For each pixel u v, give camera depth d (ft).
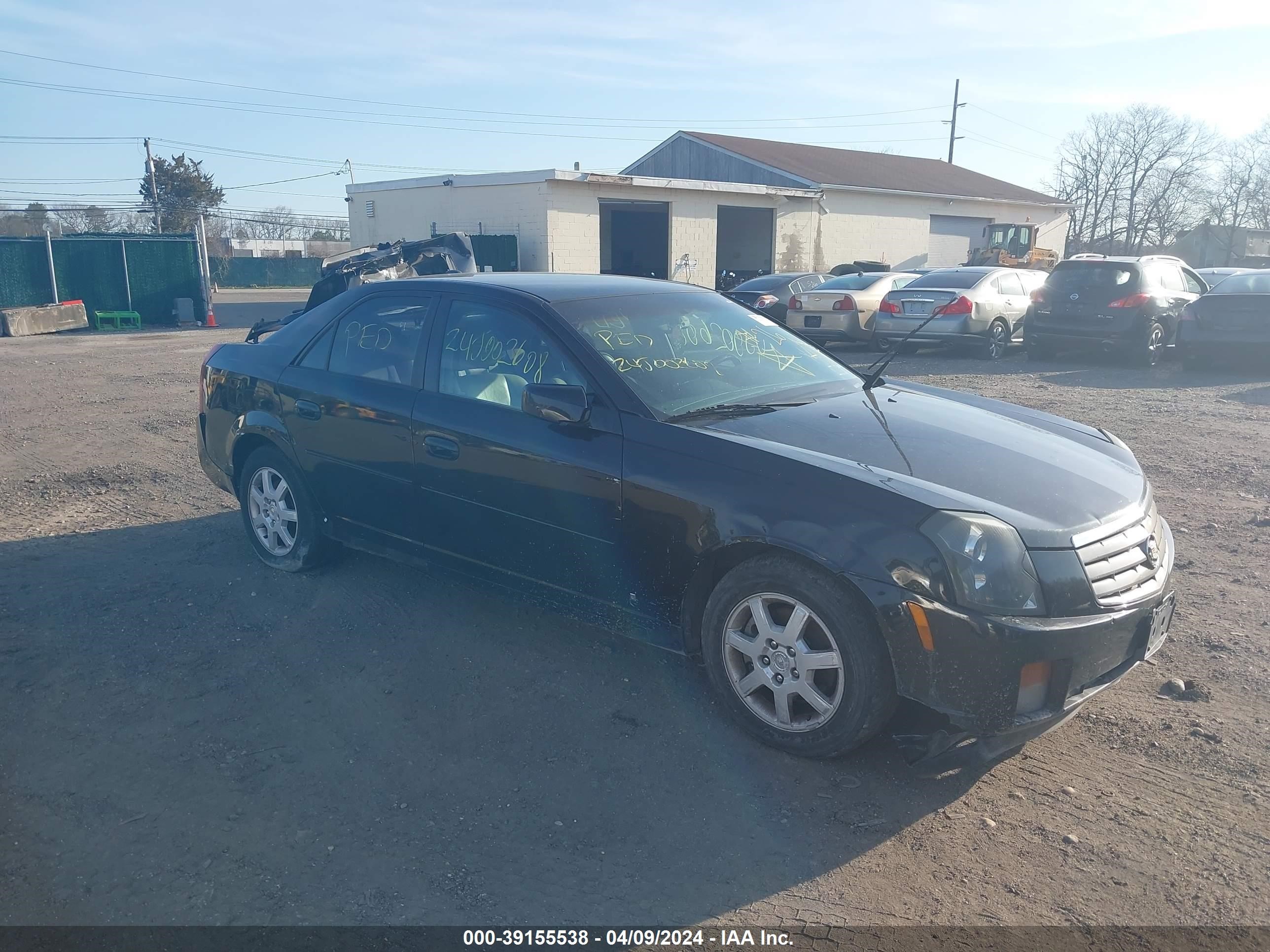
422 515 14.75
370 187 102.32
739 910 9.16
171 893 9.37
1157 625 11.28
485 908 9.17
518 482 13.30
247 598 16.44
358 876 9.61
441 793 11.00
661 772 11.36
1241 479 23.65
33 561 18.37
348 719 12.59
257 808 10.72
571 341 13.48
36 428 31.91
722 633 11.93
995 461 12.03
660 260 111.75
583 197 87.92
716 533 11.51
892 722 11.48
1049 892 9.37
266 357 17.46
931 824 10.43
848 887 9.46
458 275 15.90
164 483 24.17
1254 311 40.01
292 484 16.97
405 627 15.26
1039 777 11.32
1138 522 11.59
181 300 81.87
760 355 15.20
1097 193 191.52
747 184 101.50
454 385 14.46
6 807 10.73
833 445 12.10
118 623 15.44
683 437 12.10
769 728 11.68
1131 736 12.16
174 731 12.30
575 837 10.22
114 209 161.38
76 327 75.00
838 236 110.22
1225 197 182.91
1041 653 10.12
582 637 14.90
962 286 48.37
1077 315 44.96
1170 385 38.73
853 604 10.66
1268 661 13.99
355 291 16.62
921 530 10.29
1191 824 10.38
